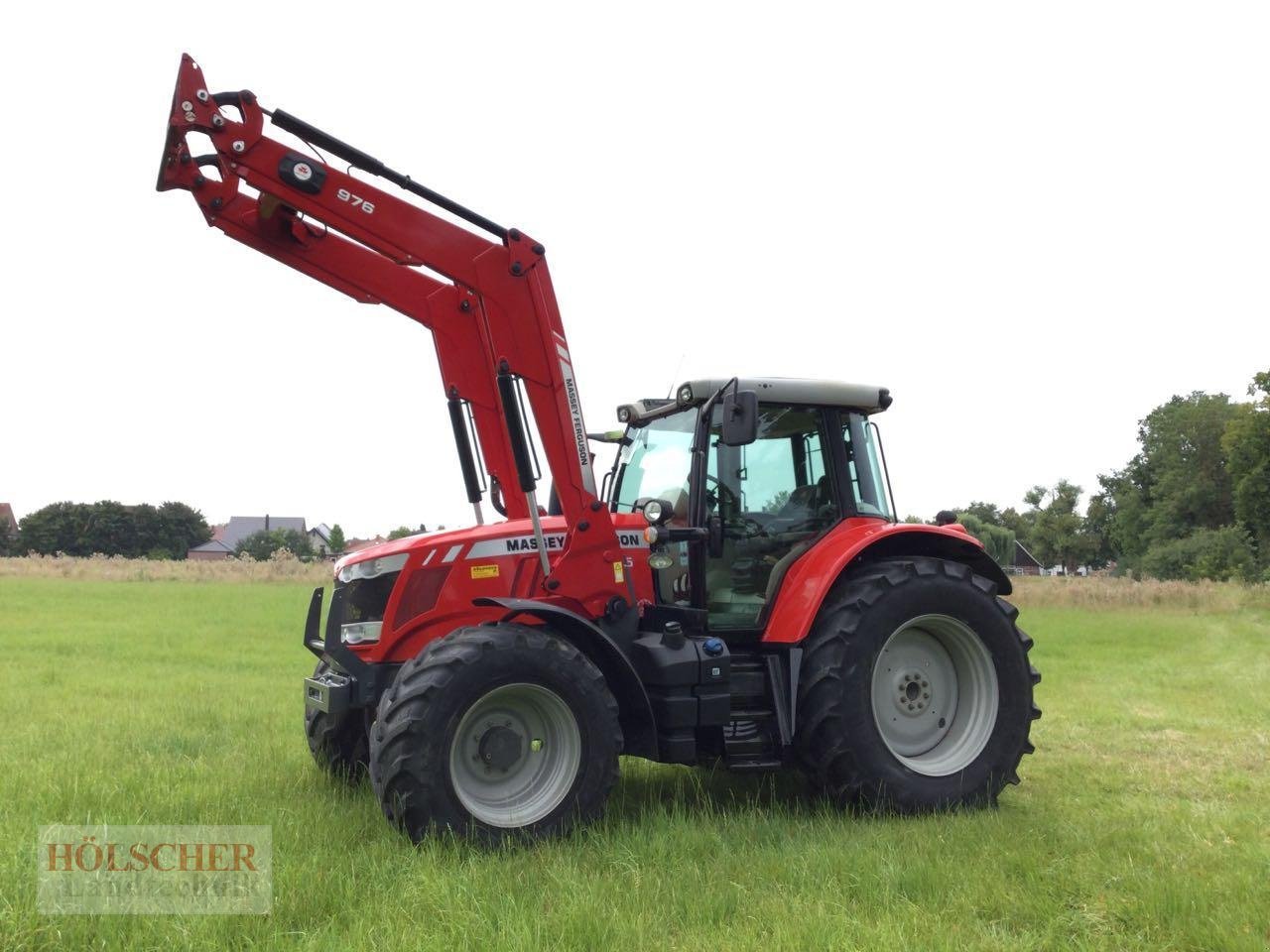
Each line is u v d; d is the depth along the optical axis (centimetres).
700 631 493
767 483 535
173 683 890
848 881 368
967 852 403
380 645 470
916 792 485
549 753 435
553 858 393
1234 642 1506
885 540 541
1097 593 2467
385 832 422
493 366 508
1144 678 1023
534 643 428
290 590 2377
